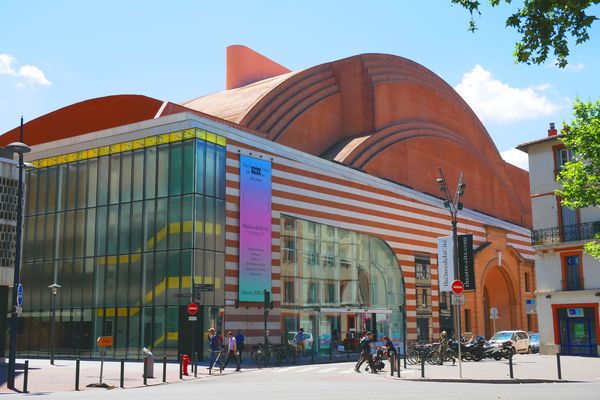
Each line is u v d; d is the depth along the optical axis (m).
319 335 41.25
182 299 33.59
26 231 41.00
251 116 48.56
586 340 37.62
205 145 35.62
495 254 58.59
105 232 37.53
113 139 38.41
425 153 63.03
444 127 68.06
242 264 36.56
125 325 35.53
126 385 21.19
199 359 33.03
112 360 35.03
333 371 27.66
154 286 34.84
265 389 17.89
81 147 39.66
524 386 18.83
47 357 38.16
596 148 28.00
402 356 39.69
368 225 46.62
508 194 78.19
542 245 39.75
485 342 34.97
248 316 36.59
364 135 57.12
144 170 36.69
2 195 27.83
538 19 8.61
